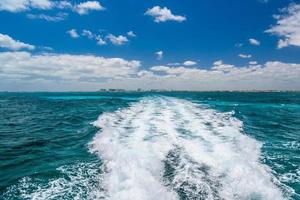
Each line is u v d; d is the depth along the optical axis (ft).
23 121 68.39
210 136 37.83
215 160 26.68
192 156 27.96
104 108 92.22
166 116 59.67
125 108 81.51
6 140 42.88
